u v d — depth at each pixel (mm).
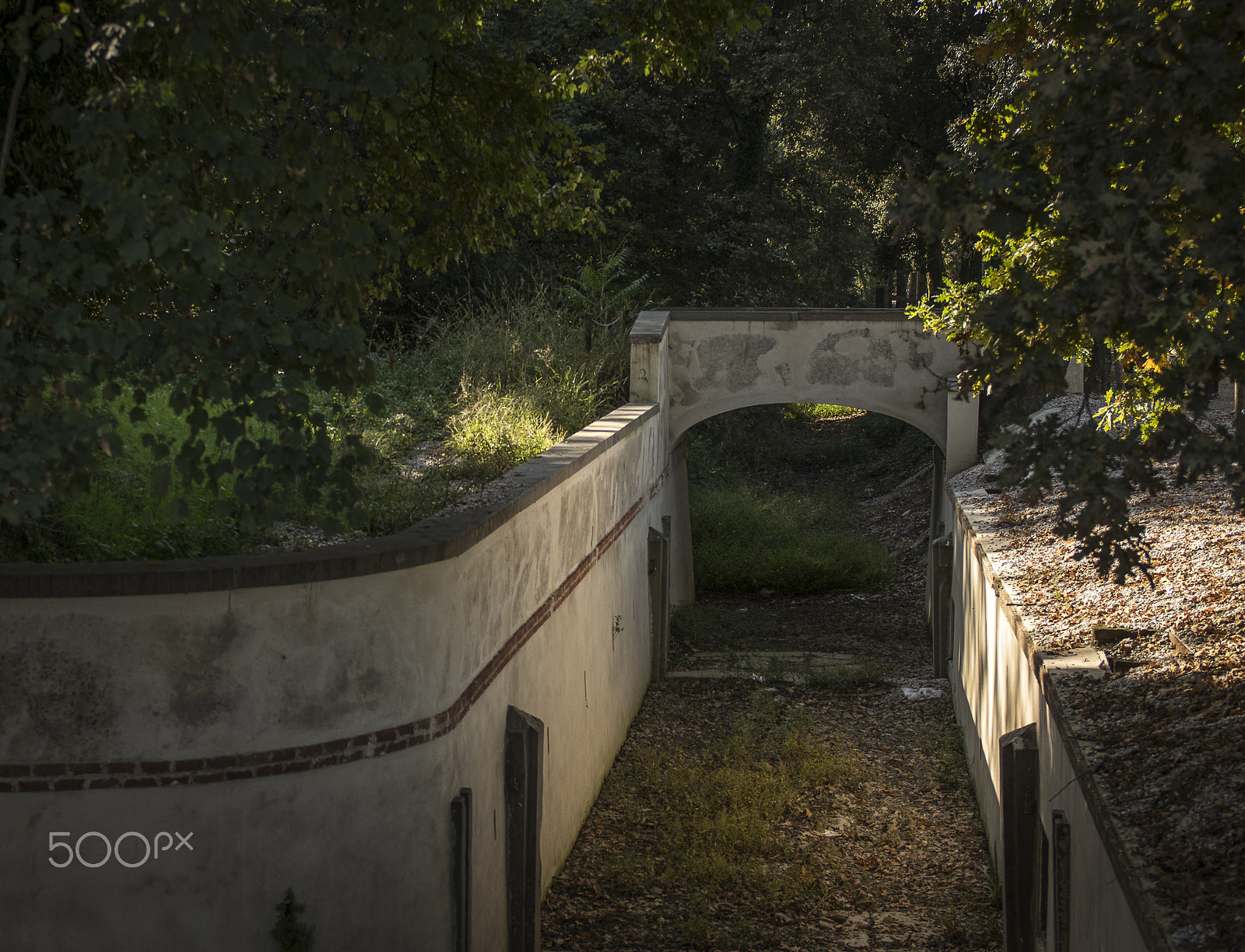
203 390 3830
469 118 5762
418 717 4879
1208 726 4453
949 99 26109
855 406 14375
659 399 13273
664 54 6230
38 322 3744
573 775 7988
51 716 4312
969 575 9625
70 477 3857
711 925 6703
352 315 4098
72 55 4785
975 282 4891
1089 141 3197
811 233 27312
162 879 4449
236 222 4148
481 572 5559
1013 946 5926
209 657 4410
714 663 13547
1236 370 3209
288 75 3734
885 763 9961
